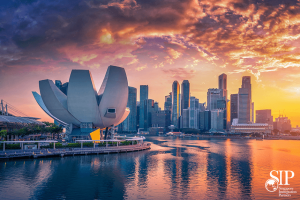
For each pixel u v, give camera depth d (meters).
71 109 102.88
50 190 44.88
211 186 49.59
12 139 98.06
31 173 56.47
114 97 104.88
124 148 99.69
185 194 44.19
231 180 54.81
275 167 72.19
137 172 60.84
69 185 48.16
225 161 83.25
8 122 103.75
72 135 104.19
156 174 59.31
